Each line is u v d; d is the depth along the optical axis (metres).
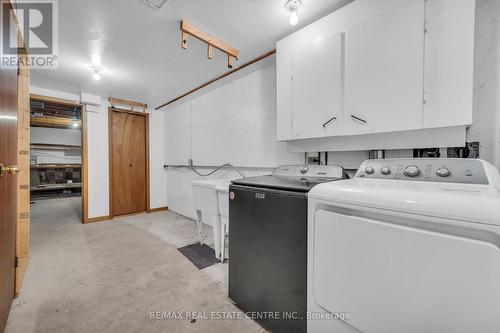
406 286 0.70
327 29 1.45
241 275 1.41
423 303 0.67
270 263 1.22
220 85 2.95
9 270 1.37
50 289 1.65
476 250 0.59
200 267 2.00
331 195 0.91
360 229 0.80
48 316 1.37
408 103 1.12
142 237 2.80
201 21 1.59
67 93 3.31
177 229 3.13
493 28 1.12
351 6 1.33
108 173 3.70
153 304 1.49
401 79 1.14
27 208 1.96
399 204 0.71
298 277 1.08
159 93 3.31
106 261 2.12
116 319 1.35
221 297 1.57
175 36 1.77
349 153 1.74
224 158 2.97
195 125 3.51
